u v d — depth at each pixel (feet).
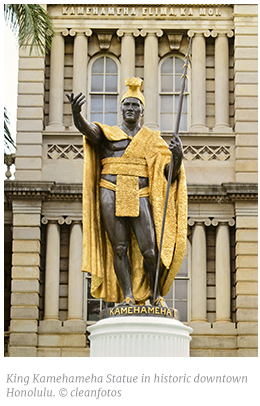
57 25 82.12
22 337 74.08
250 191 77.36
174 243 33.09
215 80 82.48
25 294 75.31
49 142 80.18
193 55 82.48
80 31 82.17
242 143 79.87
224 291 77.30
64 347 74.79
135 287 33.53
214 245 79.00
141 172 33.12
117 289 33.65
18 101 80.12
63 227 78.54
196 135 80.12
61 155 80.07
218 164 80.07
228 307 77.00
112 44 83.15
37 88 80.33
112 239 32.81
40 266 77.61
